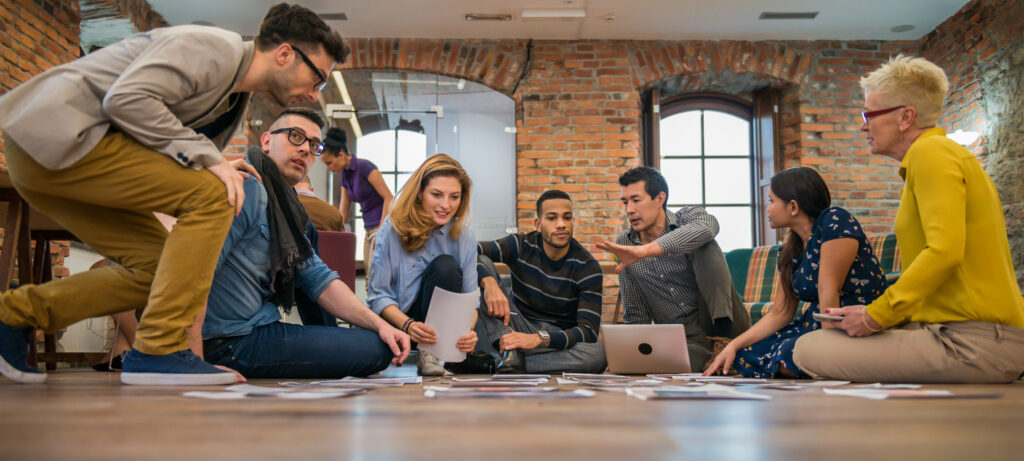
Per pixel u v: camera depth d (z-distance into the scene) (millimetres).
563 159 7102
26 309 1675
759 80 7309
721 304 2992
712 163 7551
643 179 3143
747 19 6762
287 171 2805
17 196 2877
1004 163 5973
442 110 7230
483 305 2842
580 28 6961
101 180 1587
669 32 7055
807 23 6867
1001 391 1475
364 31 6996
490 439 675
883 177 7125
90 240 1765
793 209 2469
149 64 1563
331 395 1179
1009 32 5953
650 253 2814
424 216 2648
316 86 1832
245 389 1400
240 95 1839
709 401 1126
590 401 1133
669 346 2682
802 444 645
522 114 7195
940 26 6938
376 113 7227
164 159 1617
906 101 2125
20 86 1541
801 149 7129
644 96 7426
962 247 1870
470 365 2768
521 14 6605
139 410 961
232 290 2139
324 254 3348
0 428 745
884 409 1001
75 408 995
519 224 7035
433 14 6645
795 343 2215
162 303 1635
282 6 1797
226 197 1684
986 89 6242
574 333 2881
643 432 731
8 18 4707
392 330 2305
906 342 1918
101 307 1752
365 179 5102
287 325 2232
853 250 2275
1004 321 1893
